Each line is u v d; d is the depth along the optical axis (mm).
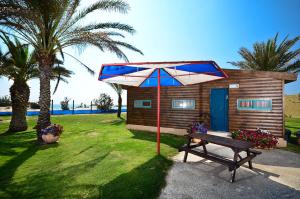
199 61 4859
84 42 9492
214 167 5145
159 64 5254
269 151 6891
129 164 5312
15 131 12633
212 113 9758
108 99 32812
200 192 3773
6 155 6598
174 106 11047
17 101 12789
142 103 12422
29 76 13516
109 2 8914
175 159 5824
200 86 10195
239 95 8883
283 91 7832
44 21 8523
